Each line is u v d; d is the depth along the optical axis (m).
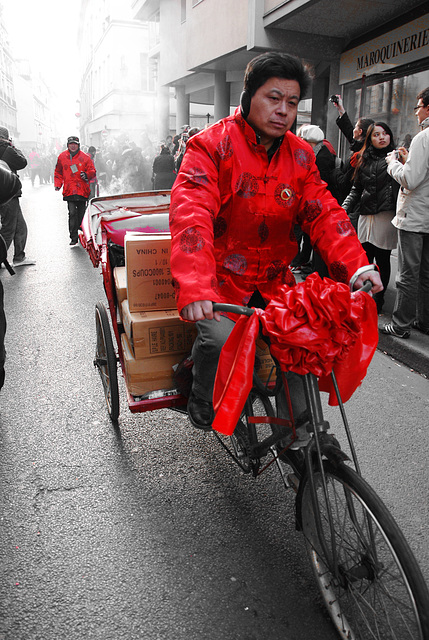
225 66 13.40
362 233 5.25
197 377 2.38
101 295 6.50
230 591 2.19
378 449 3.23
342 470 1.77
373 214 5.10
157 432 3.42
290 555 2.40
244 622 2.05
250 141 2.08
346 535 1.81
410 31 7.88
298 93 2.01
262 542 2.48
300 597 2.17
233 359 1.82
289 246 2.32
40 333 5.17
